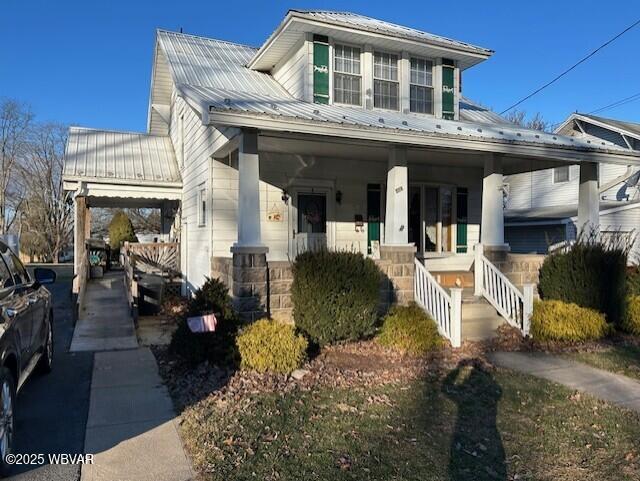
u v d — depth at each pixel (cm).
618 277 872
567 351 736
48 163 3719
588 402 517
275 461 370
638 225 1688
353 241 1123
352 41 1060
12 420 376
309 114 789
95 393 529
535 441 417
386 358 670
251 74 1183
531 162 1152
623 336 848
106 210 4081
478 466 370
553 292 901
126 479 346
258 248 738
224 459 373
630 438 427
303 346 608
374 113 1002
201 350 591
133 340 771
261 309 740
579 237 975
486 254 959
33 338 496
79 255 1227
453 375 601
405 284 855
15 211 3953
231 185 976
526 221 1814
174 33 1391
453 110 1172
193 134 1135
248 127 711
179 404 493
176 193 1284
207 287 644
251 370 581
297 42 1056
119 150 1388
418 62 1139
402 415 468
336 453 385
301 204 1073
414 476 352
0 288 425
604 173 1934
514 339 782
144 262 1417
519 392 543
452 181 1275
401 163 871
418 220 1239
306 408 479
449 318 761
